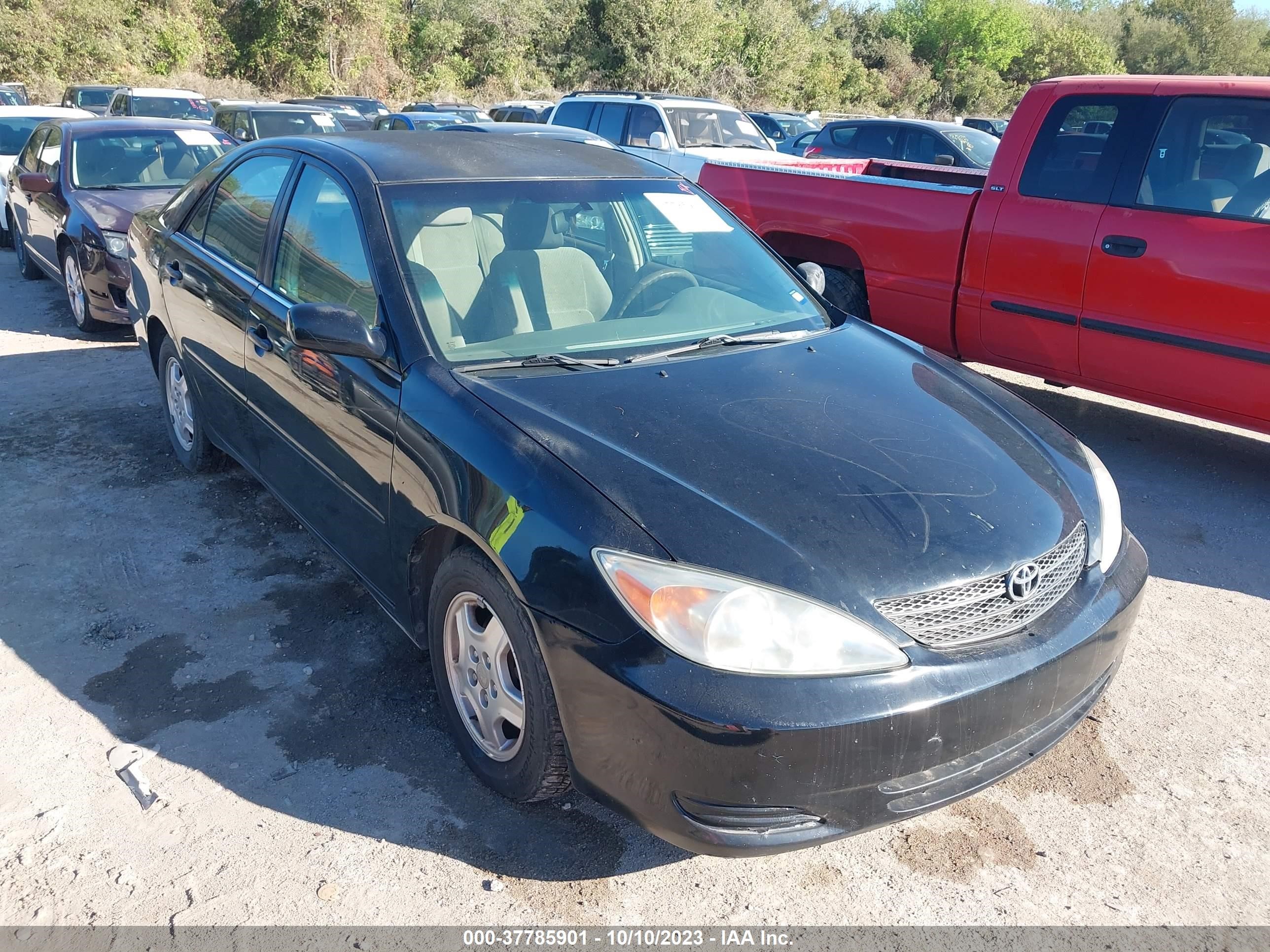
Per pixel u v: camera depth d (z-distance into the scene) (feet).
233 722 9.64
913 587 7.23
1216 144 15.30
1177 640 11.78
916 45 171.53
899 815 7.22
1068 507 8.63
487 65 129.70
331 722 9.71
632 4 114.11
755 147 38.81
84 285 22.33
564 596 7.22
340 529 10.59
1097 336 16.63
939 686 7.03
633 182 12.12
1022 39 170.09
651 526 7.23
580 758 7.38
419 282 9.78
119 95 55.88
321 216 11.09
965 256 18.13
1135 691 10.72
